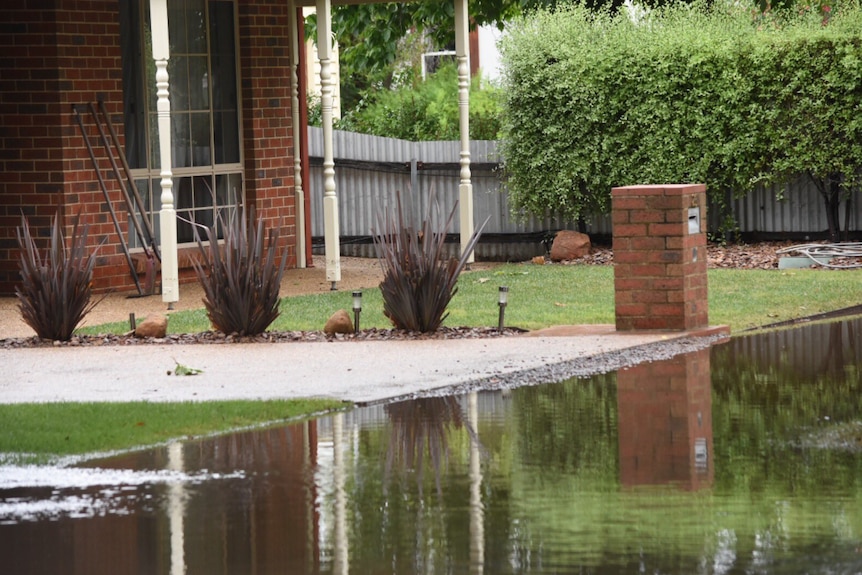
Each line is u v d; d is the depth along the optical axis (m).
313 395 11.73
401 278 15.16
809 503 7.90
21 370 13.36
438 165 25.22
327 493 8.40
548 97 23.66
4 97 19.58
